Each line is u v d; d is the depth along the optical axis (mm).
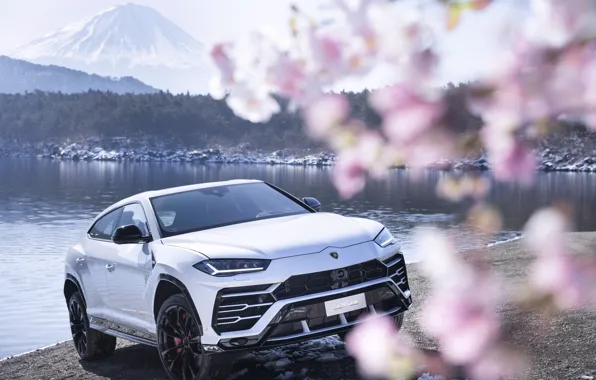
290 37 759
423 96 672
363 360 951
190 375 5098
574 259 691
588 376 4602
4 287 19344
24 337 12328
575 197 58594
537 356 5023
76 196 66062
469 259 800
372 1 680
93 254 6426
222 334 4816
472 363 789
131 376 6027
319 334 4852
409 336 6059
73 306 6840
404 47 670
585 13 578
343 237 5246
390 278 5164
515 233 28297
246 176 106562
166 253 5352
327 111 723
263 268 4883
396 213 45344
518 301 709
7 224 41219
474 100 645
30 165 156875
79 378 6223
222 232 5449
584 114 616
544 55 604
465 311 774
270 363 5453
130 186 83250
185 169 139750
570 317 5965
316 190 71562
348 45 698
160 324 5250
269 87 791
